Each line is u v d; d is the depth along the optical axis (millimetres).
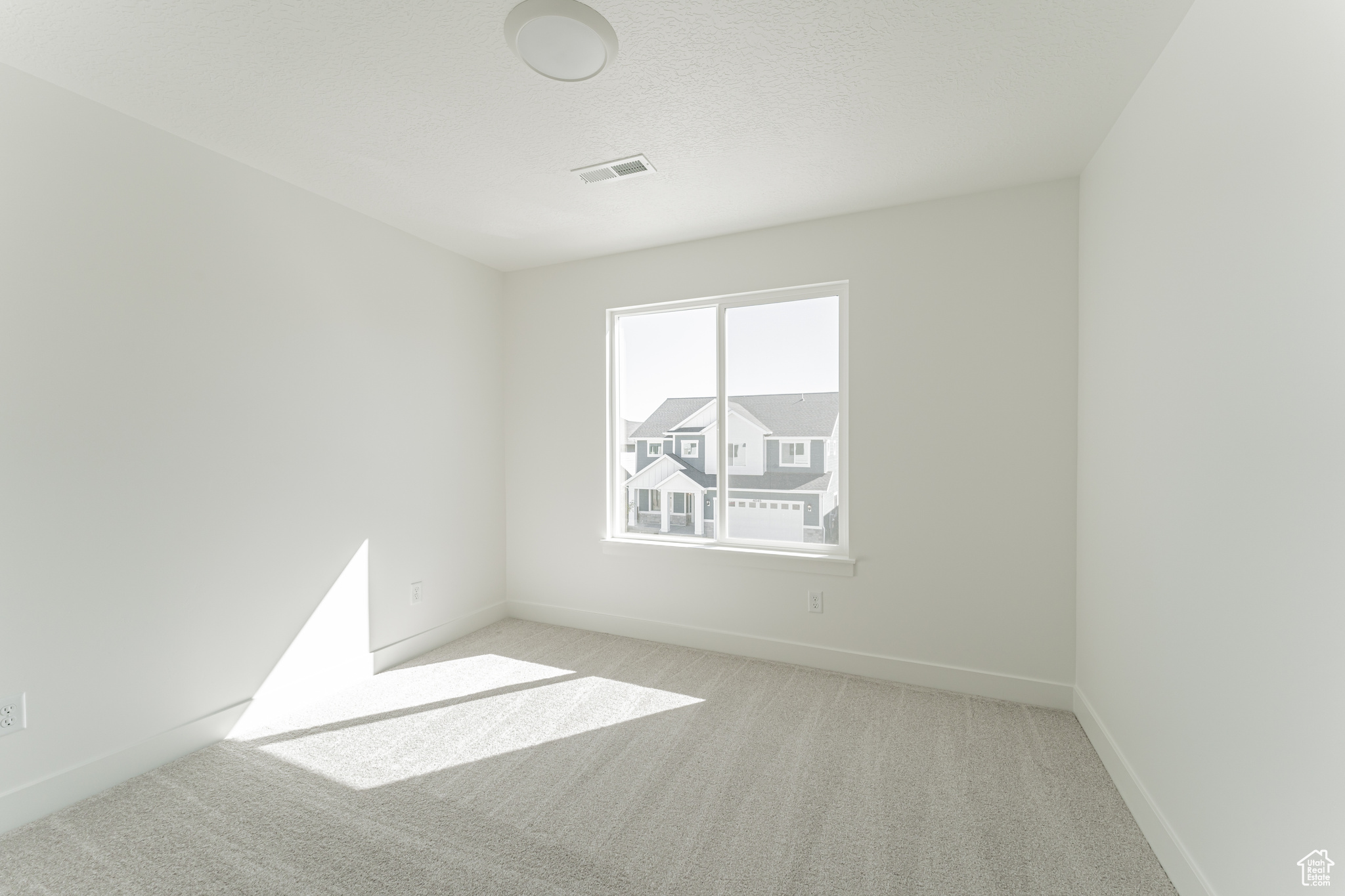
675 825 1753
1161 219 1636
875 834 1707
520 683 2797
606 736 2283
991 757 2113
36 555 1780
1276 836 1115
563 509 3691
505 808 1835
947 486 2684
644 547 3408
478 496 3629
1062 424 2486
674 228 3072
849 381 2865
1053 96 1876
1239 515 1244
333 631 2723
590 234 3148
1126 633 1884
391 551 3033
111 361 1950
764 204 2746
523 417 3811
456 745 2223
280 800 1880
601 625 3561
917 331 2729
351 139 2156
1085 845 1654
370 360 2910
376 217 2920
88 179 1892
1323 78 980
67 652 1850
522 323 3803
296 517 2561
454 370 3439
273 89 1843
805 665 2994
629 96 1879
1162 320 1626
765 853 1634
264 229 2424
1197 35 1438
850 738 2262
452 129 2086
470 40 1602
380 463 2967
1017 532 2564
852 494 2863
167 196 2100
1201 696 1404
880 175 2449
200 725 2197
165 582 2104
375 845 1663
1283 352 1094
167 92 1856
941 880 1526
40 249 1783
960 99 1900
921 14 1509
